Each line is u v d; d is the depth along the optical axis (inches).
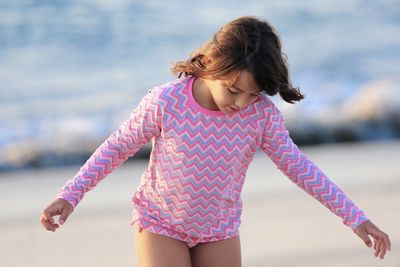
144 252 223.6
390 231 364.5
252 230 369.4
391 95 674.8
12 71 756.6
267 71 200.2
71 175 514.3
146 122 218.7
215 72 201.9
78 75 759.7
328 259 327.3
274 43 206.5
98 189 443.8
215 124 216.1
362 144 605.0
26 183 480.1
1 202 426.6
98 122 647.1
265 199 421.7
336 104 669.3
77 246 350.9
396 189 439.2
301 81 759.1
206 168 217.6
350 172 481.4
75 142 605.6
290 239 356.2
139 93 724.0
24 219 393.4
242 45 200.5
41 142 598.5
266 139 222.1
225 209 226.1
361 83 745.0
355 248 342.3
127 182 462.3
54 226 217.6
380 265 318.3
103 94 716.0
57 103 686.5
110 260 333.4
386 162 512.7
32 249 347.6
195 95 216.2
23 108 671.8
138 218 225.5
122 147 223.0
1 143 593.3
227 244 226.2
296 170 222.4
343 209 219.1
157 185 222.4
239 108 206.5
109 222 386.0
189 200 219.6
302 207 408.5
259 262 324.8
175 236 223.5
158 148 221.1
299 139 622.8
